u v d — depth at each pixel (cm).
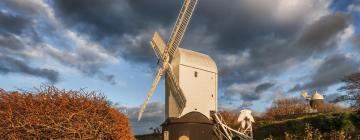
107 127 1241
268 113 6225
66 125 1165
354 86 4766
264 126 3856
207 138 2745
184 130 2672
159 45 3139
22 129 1131
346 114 3173
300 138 3203
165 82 3044
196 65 2911
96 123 1217
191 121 2691
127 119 1362
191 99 2812
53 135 1149
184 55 2870
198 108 2844
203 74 2941
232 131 3038
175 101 2867
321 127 3275
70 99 1212
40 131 1138
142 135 4994
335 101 4953
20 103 1156
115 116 1291
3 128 1123
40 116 1145
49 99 1193
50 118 1148
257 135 3862
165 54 3006
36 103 1177
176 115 2828
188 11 2889
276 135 3631
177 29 2936
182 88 2794
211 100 2953
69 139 1162
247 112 3212
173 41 2961
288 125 3541
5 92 1180
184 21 2906
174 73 2869
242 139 3078
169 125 2775
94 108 1228
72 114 1175
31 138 1134
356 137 2873
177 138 2684
